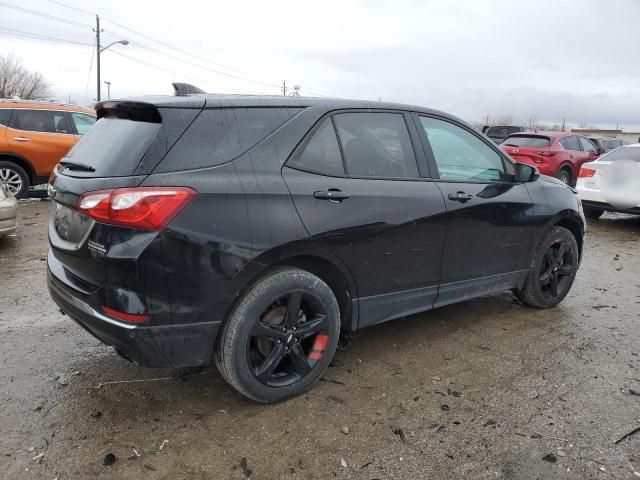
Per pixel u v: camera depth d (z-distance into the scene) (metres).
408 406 3.05
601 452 2.65
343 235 3.06
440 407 3.04
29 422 2.77
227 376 2.85
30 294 4.68
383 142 3.44
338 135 3.20
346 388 3.24
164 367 2.66
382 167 3.38
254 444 2.67
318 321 3.09
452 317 4.48
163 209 2.49
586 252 7.17
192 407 2.97
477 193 3.85
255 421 2.86
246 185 2.74
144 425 2.79
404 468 2.52
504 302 4.91
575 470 2.52
